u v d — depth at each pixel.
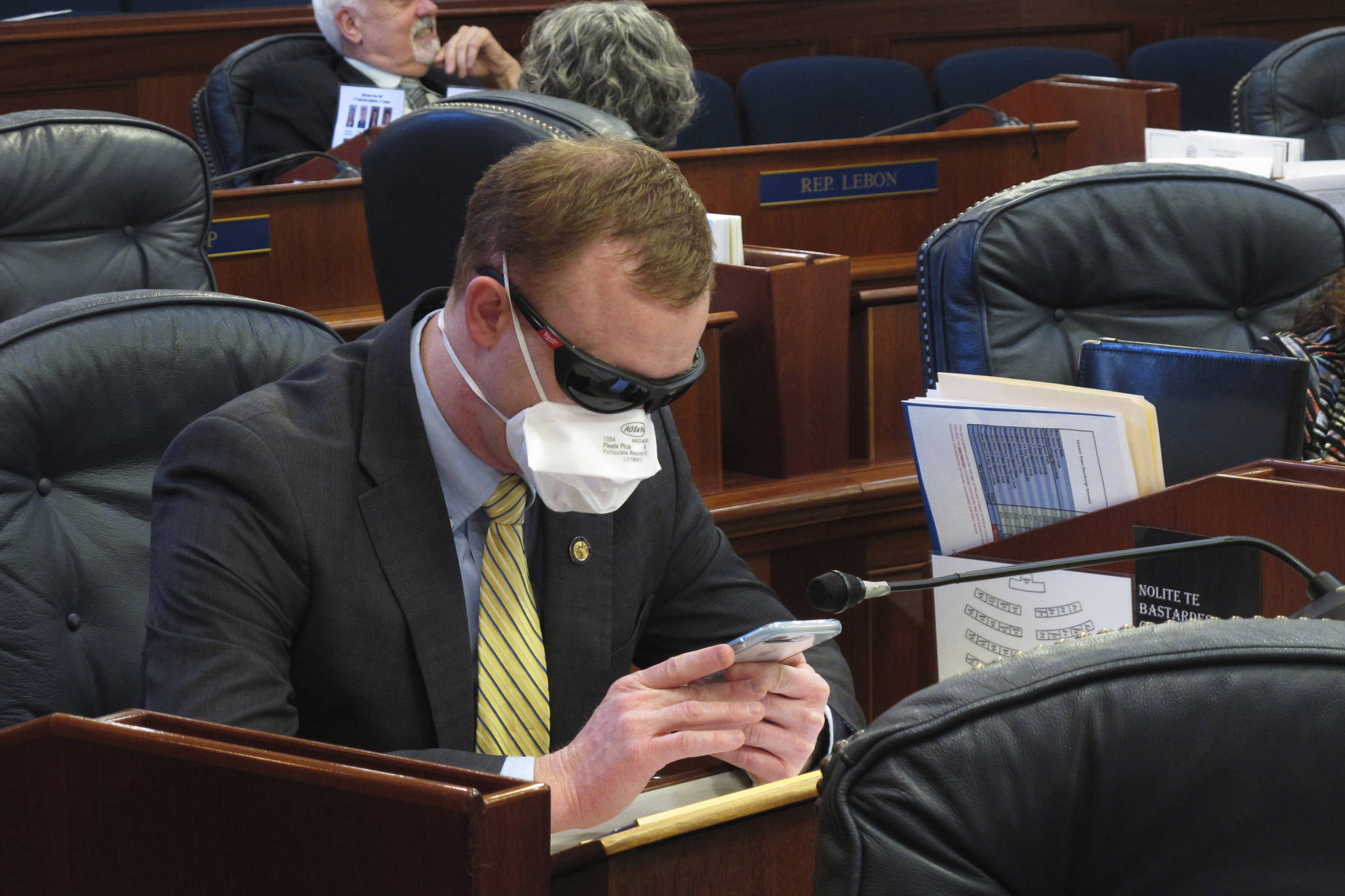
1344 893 1.51
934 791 1.58
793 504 6.13
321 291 7.73
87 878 2.09
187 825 1.99
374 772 1.87
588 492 3.25
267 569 3.23
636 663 4.15
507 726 3.44
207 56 11.45
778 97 11.48
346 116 9.40
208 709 3.04
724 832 2.57
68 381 3.75
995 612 4.00
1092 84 9.84
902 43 13.59
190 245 6.36
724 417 6.54
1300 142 7.82
